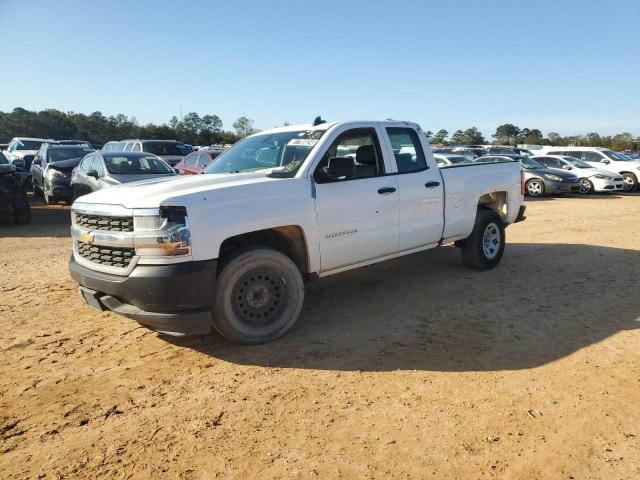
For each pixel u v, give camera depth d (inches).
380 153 221.1
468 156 814.5
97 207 171.6
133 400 142.9
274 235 189.2
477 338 184.1
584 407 136.4
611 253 332.2
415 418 131.3
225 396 144.3
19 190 461.4
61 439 124.2
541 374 155.5
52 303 230.2
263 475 109.7
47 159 644.1
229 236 166.6
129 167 477.7
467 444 120.0
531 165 801.6
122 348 179.8
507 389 146.3
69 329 198.2
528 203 677.9
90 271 173.3
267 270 179.8
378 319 205.9
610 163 900.6
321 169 196.4
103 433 126.5
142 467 112.9
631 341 180.7
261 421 130.9
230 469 111.9
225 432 126.0
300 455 116.5
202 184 178.2
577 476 109.0
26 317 211.6
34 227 464.4
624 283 256.8
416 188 230.2
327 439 122.4
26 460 115.9
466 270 283.7
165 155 745.6
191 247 158.6
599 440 121.6
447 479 107.9
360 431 125.7
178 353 175.0
